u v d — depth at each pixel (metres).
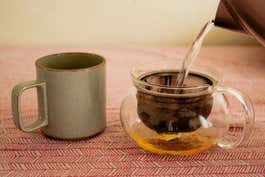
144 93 0.71
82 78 0.74
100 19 1.22
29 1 1.20
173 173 0.70
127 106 0.77
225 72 1.03
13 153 0.74
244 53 1.16
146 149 0.74
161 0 1.21
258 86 0.96
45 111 0.75
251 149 0.75
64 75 0.73
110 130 0.80
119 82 0.98
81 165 0.71
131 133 0.74
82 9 1.21
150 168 0.71
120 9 1.21
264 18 0.84
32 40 1.24
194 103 0.70
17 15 1.21
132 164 0.72
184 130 0.71
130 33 1.24
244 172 0.70
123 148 0.75
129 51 1.17
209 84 0.72
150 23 1.23
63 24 1.23
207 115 0.73
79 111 0.75
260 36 0.87
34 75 1.01
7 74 1.01
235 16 0.87
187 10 1.21
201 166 0.71
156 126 0.71
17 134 0.78
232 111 0.85
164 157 0.73
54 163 0.72
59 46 1.21
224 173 0.70
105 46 1.21
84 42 1.25
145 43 1.25
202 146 0.72
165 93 0.70
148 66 0.77
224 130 0.75
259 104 0.88
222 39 1.25
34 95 0.91
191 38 1.24
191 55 0.77
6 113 0.84
